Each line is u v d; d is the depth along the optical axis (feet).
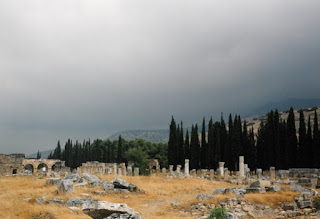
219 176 195.62
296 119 585.63
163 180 174.81
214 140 319.06
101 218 70.59
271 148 282.97
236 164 294.87
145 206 112.88
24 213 84.53
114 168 219.82
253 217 105.09
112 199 118.01
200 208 108.06
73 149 510.58
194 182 173.37
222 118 332.60
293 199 114.11
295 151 269.44
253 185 133.49
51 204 95.45
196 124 333.42
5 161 269.64
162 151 472.03
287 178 180.24
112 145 461.78
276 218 104.68
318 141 257.55
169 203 116.37
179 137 342.23
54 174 244.42
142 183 156.46
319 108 646.74
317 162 255.70
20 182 152.25
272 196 115.96
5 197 106.22
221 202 111.14
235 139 303.07
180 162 334.24
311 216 104.68
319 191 130.31
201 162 326.85
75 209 92.07
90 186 133.39
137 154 367.66
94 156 467.52
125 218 67.21
